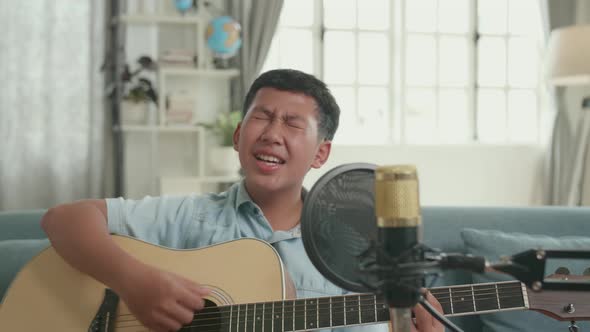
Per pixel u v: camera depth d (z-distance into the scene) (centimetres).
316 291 129
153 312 106
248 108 133
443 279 170
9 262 155
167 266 121
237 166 433
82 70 423
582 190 507
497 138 523
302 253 132
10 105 413
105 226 125
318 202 69
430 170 504
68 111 421
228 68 451
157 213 135
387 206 57
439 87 514
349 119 501
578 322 158
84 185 425
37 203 418
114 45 427
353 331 124
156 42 433
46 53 418
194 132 457
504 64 523
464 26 518
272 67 489
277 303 110
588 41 402
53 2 418
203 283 118
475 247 172
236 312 111
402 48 507
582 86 509
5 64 412
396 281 57
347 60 500
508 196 515
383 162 498
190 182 430
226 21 423
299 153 126
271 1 452
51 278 123
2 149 411
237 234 134
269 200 133
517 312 162
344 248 69
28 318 121
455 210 189
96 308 120
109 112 431
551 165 502
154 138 433
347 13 500
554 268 146
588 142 504
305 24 494
